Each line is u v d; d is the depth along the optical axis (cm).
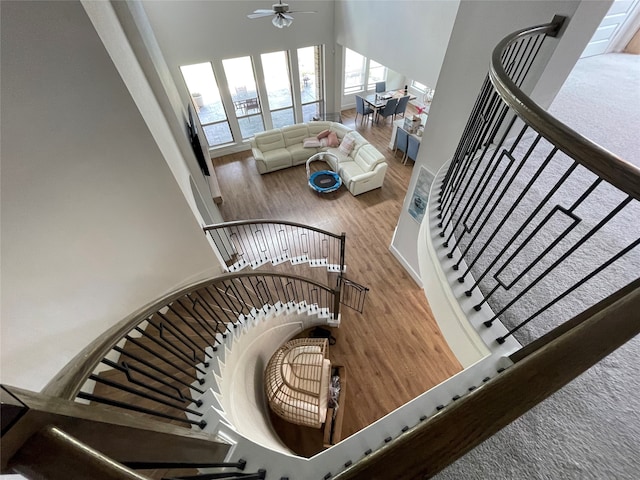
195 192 388
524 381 50
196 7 532
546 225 179
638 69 388
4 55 154
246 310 306
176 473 151
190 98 614
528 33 188
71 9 163
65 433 59
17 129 169
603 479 97
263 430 263
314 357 320
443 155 321
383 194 605
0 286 183
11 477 129
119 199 226
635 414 108
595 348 52
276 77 695
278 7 433
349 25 602
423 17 425
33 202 186
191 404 188
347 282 411
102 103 192
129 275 257
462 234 166
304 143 677
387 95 820
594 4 192
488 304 151
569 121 283
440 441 47
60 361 206
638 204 188
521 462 102
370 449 135
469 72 262
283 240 512
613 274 149
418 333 382
